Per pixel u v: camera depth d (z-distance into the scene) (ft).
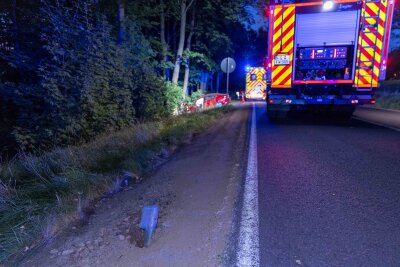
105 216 10.94
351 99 29.27
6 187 12.69
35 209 10.96
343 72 29.96
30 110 20.17
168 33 73.56
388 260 7.65
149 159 18.20
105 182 13.78
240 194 12.28
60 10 24.66
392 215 10.02
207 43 79.30
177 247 8.72
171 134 24.85
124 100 29.35
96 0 30.42
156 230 9.71
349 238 8.73
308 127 29.32
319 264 7.62
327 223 9.64
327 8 28.02
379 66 27.63
